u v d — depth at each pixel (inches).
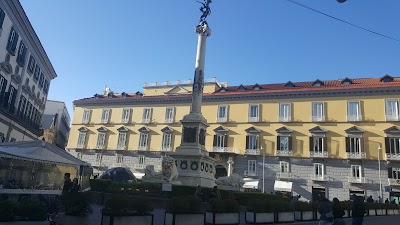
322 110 1974.7
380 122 1841.8
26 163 1058.1
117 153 2420.0
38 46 1770.4
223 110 2199.8
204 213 534.9
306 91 2015.3
